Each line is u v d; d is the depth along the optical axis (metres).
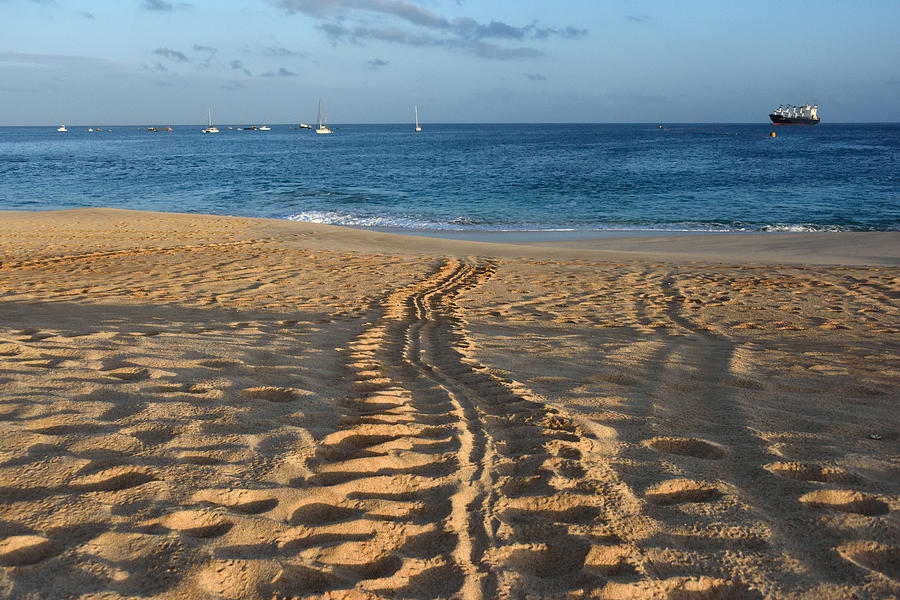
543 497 2.23
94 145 96.19
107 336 4.25
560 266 10.20
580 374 3.97
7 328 4.49
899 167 38.44
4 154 67.19
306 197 25.66
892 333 5.54
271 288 7.53
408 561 1.83
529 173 37.78
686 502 2.22
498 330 5.52
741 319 6.17
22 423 2.59
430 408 3.22
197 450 2.46
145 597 1.58
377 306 6.63
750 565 1.82
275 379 3.49
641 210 21.44
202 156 61.78
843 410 3.27
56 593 1.57
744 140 94.19
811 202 22.77
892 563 1.85
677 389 3.66
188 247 11.45
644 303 7.02
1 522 1.86
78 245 11.35
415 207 22.53
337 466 2.44
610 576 1.77
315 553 1.84
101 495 2.06
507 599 1.67
